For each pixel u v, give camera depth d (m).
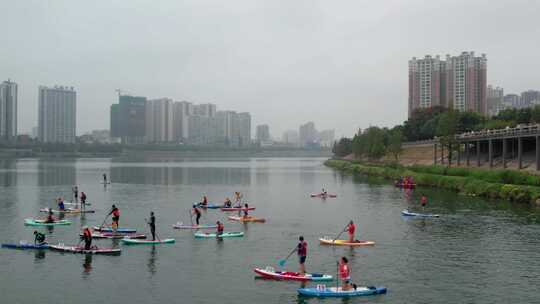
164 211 79.81
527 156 119.56
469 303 34.38
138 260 45.56
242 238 56.44
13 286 37.78
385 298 35.44
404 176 135.38
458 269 42.88
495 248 50.75
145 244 52.53
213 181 150.88
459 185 107.25
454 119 137.25
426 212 75.94
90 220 69.19
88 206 85.94
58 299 35.03
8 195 103.88
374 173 168.50
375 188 120.69
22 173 183.50
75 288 37.41
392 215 74.50
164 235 58.06
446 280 39.69
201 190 120.31
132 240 52.84
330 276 39.88
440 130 147.38
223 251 49.56
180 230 61.66
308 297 35.59
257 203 92.94
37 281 39.03
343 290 36.22
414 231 60.50
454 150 150.25
